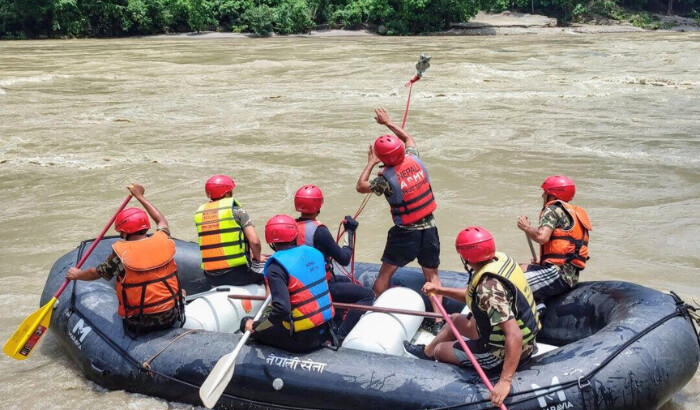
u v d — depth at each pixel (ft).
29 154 40.83
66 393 15.08
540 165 37.40
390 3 154.20
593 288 15.47
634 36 145.48
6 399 14.84
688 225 27.66
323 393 13.20
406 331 15.01
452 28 158.40
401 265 16.31
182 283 18.85
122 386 14.83
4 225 28.60
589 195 32.01
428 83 69.67
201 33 150.30
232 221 16.39
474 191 32.45
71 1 140.77
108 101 59.16
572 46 114.42
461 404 12.46
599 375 12.41
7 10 138.72
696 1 213.46
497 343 12.34
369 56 96.78
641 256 24.36
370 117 51.80
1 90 64.49
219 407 14.05
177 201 31.48
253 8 146.82
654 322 13.47
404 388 12.81
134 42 129.29
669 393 13.00
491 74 76.74
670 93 64.08
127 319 14.82
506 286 12.19
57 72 77.41
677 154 40.06
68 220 29.22
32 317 15.10
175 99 60.18
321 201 15.25
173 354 14.34
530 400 12.22
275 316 12.95
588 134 45.57
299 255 13.50
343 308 16.05
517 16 178.70
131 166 37.83
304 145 42.60
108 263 14.52
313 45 118.52
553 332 15.79
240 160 38.96
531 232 15.34
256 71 79.92
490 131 46.62
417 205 15.83
